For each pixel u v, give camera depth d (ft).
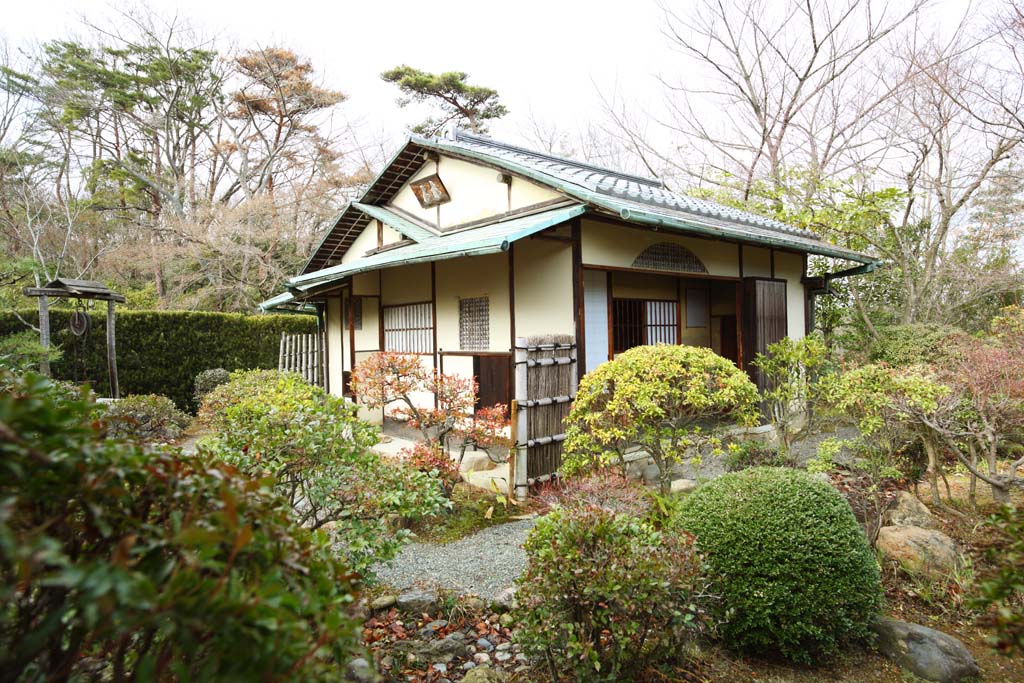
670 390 14.07
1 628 3.63
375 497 9.50
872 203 30.30
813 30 39.70
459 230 24.77
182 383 37.81
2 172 43.16
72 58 53.21
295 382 15.35
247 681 3.19
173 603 2.94
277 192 55.98
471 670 8.65
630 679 7.89
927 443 15.26
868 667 9.23
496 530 14.82
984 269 30.63
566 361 18.21
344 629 3.68
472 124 66.03
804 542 9.09
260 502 4.23
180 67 58.39
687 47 44.78
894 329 27.99
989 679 9.19
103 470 3.54
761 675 8.93
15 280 31.76
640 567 7.33
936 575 11.65
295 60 62.28
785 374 19.49
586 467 15.34
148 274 51.62
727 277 24.26
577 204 18.94
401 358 17.06
